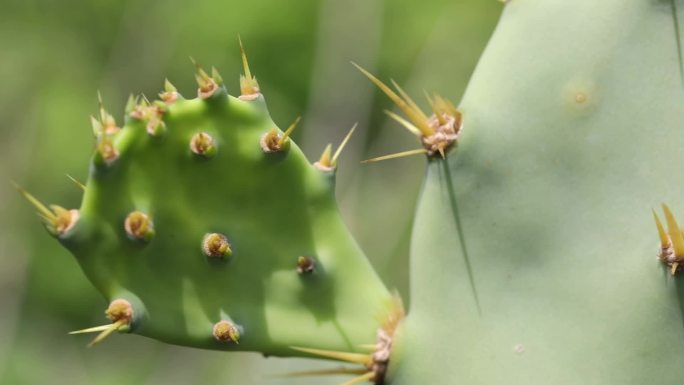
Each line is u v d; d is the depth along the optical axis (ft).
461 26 6.09
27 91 6.23
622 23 2.02
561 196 2.00
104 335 1.98
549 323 1.98
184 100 2.00
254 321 2.02
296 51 6.00
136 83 6.25
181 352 5.34
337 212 2.04
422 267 2.02
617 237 1.98
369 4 5.95
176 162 2.00
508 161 2.01
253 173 2.02
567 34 2.03
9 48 6.25
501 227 2.01
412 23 6.11
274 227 2.03
